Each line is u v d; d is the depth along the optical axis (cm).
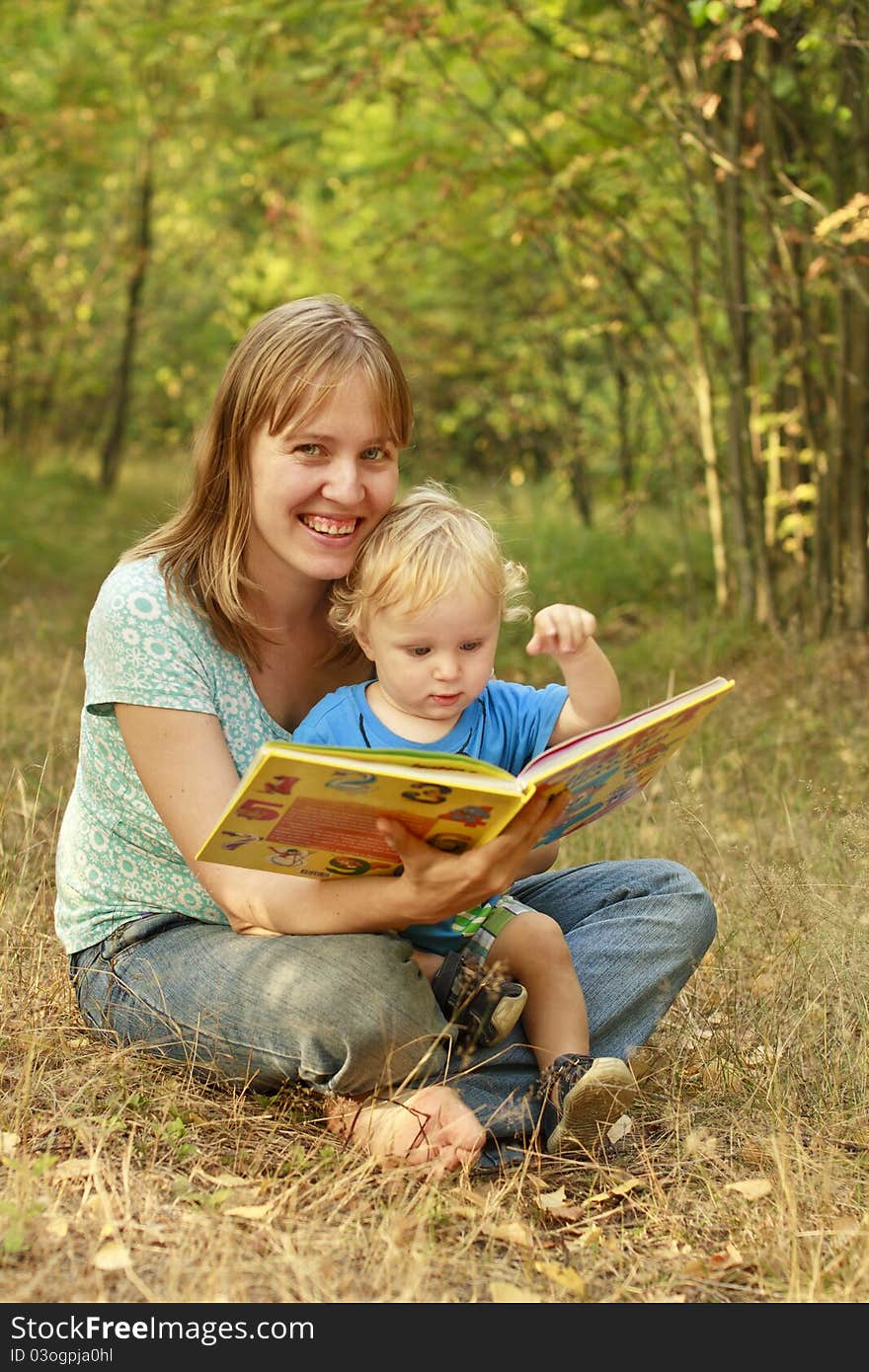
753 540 755
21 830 402
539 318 1032
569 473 1162
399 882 233
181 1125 246
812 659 636
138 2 1129
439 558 248
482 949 263
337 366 249
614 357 1013
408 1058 245
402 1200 229
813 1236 229
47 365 1586
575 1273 215
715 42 550
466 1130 245
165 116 1270
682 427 851
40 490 1401
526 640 784
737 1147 266
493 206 852
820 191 714
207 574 260
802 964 327
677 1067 291
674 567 866
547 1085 250
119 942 268
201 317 1656
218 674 262
